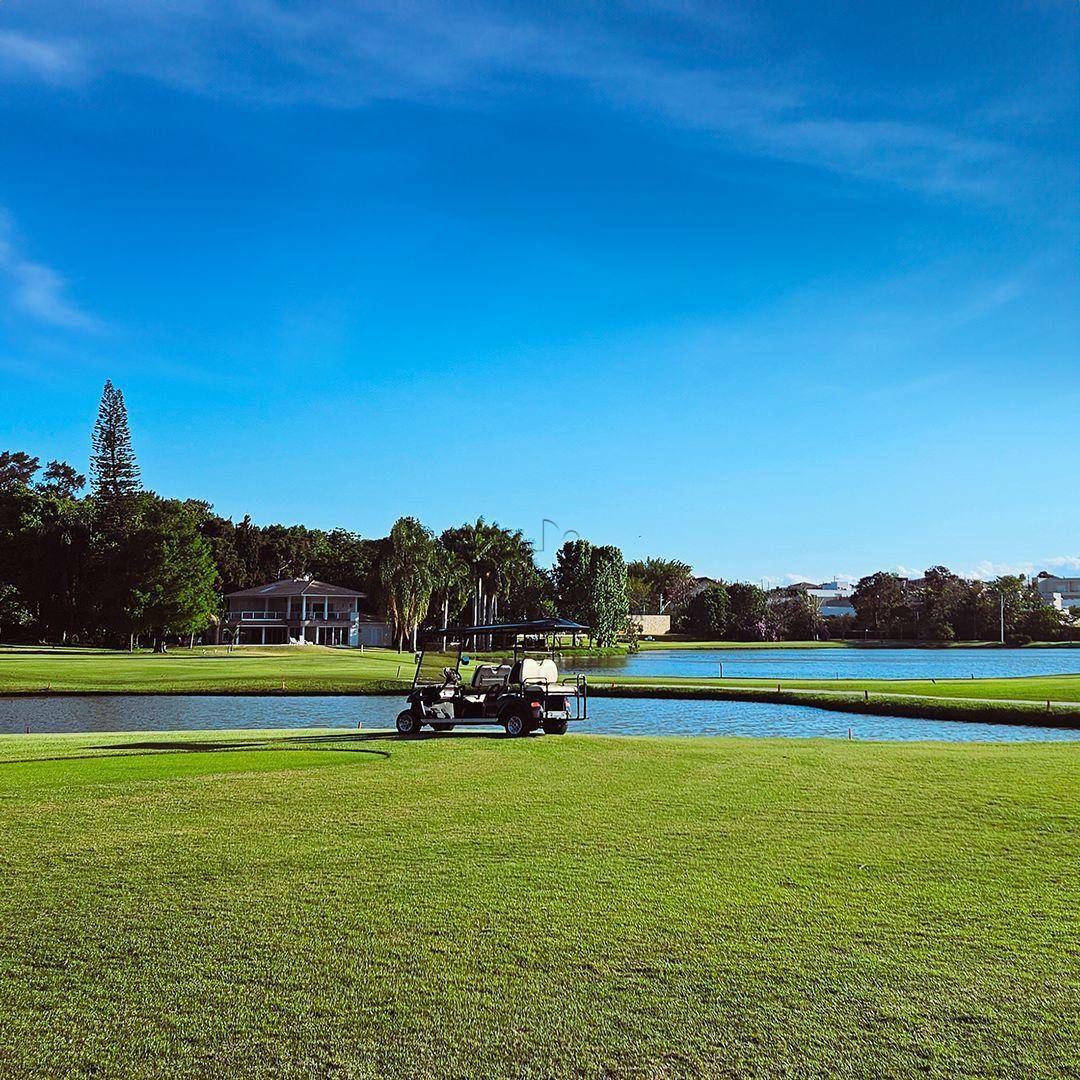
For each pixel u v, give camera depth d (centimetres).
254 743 1686
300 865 768
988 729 2619
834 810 1009
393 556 9069
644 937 592
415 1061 434
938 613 14200
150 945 578
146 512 8469
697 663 8138
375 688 3831
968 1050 442
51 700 3566
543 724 2048
